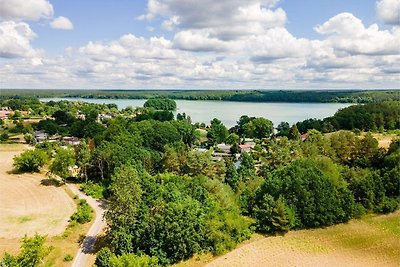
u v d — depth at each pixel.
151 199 78.19
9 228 88.12
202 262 73.75
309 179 91.38
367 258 76.31
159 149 140.50
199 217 76.81
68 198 109.31
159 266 69.25
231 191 97.81
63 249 76.38
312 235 85.56
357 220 93.19
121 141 133.38
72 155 126.12
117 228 73.19
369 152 125.19
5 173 135.38
